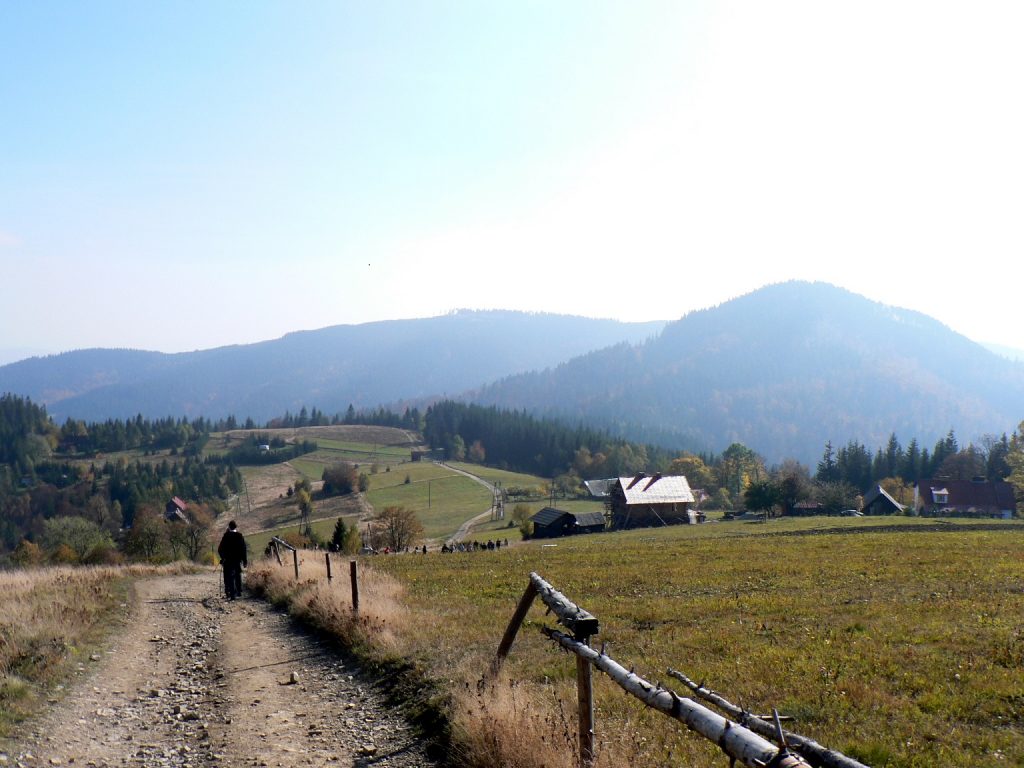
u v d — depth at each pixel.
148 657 13.19
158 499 150.25
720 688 9.73
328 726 8.95
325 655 12.77
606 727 7.79
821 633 13.41
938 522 67.06
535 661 11.03
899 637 12.68
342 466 175.38
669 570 27.33
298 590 18.78
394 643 12.02
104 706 9.88
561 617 7.24
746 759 4.28
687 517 105.00
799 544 39.88
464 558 39.41
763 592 20.20
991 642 11.91
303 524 137.75
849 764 4.41
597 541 63.53
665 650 12.34
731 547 39.88
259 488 186.88
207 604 20.16
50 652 11.68
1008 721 8.11
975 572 23.00
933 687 9.39
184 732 8.92
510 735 7.04
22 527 149.62
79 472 197.62
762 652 11.87
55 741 8.30
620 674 5.99
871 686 9.50
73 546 87.56
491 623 14.70
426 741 8.11
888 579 22.09
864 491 141.75
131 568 31.22
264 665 12.39
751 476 154.62
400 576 28.92
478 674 9.59
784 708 8.73
